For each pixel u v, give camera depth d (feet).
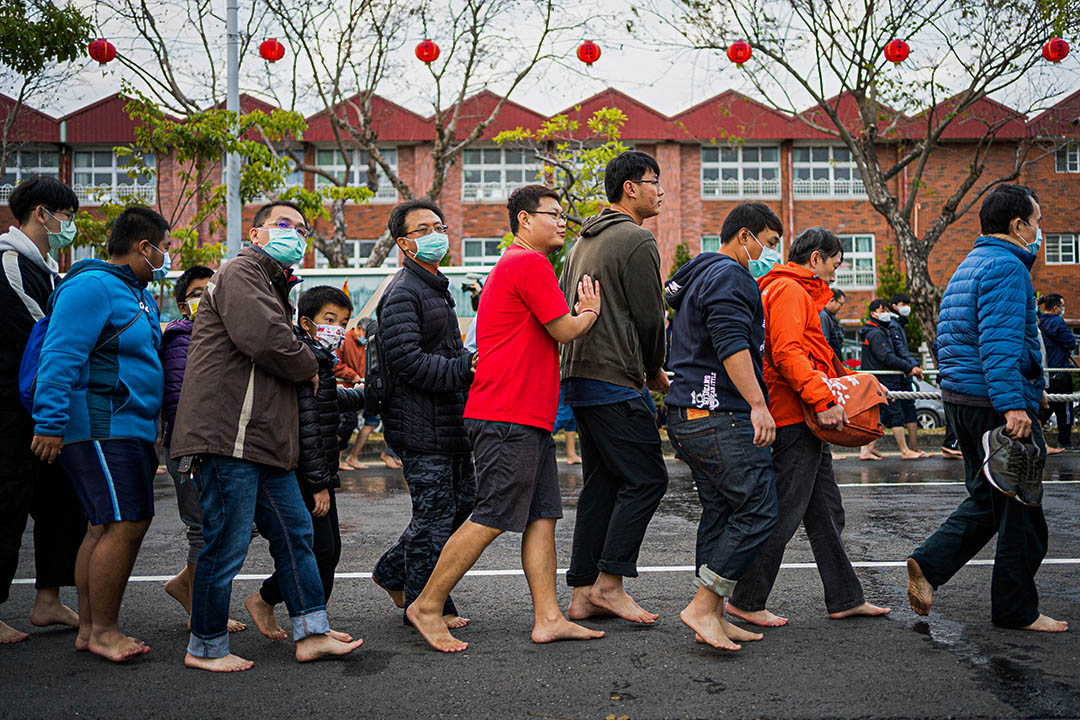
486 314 13.66
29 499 14.32
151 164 94.94
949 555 14.12
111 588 13.25
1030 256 14.05
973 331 14.16
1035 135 67.67
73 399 13.05
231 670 12.57
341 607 16.03
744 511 13.10
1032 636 13.42
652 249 14.78
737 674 11.99
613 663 12.57
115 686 12.01
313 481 13.51
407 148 100.17
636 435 14.67
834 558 14.62
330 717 10.80
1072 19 51.31
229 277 12.66
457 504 15.57
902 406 37.55
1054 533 20.98
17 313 14.12
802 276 14.62
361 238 100.07
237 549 12.66
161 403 13.97
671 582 17.28
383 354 14.52
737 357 12.89
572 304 15.30
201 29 58.80
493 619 15.07
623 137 98.84
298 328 14.16
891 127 62.18
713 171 101.60
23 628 15.06
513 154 100.48
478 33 63.00
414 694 11.52
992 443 13.56
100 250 51.67
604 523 15.12
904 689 11.29
